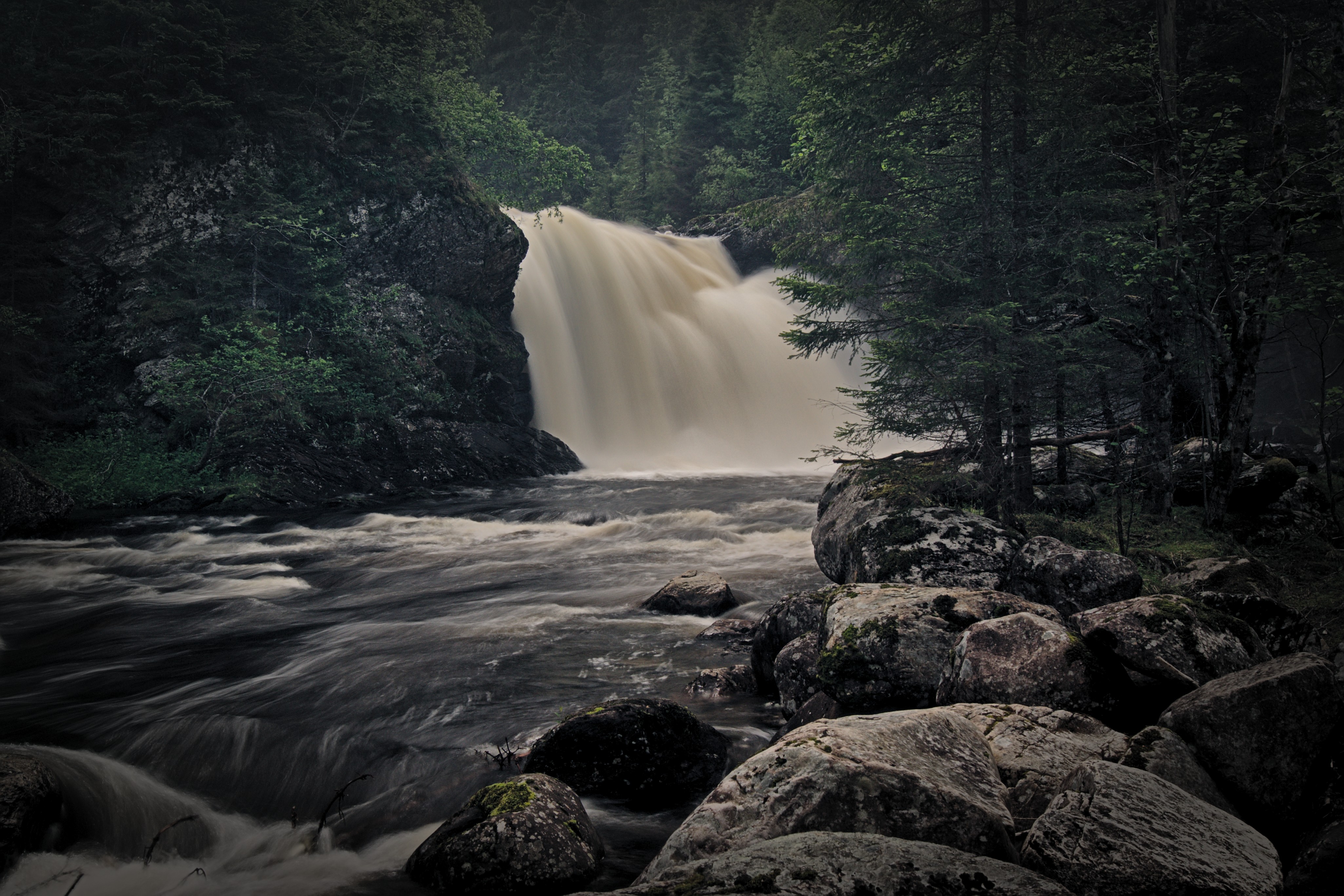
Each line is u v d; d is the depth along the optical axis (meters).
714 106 52.28
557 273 32.38
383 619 10.95
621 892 3.20
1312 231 11.92
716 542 15.61
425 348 26.72
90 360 23.33
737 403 33.91
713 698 7.74
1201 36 16.50
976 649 5.82
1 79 24.73
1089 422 13.59
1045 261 11.23
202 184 25.06
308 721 7.35
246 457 22.12
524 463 26.97
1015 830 3.86
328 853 5.29
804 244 11.99
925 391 11.00
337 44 27.23
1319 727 4.24
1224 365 12.73
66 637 10.38
